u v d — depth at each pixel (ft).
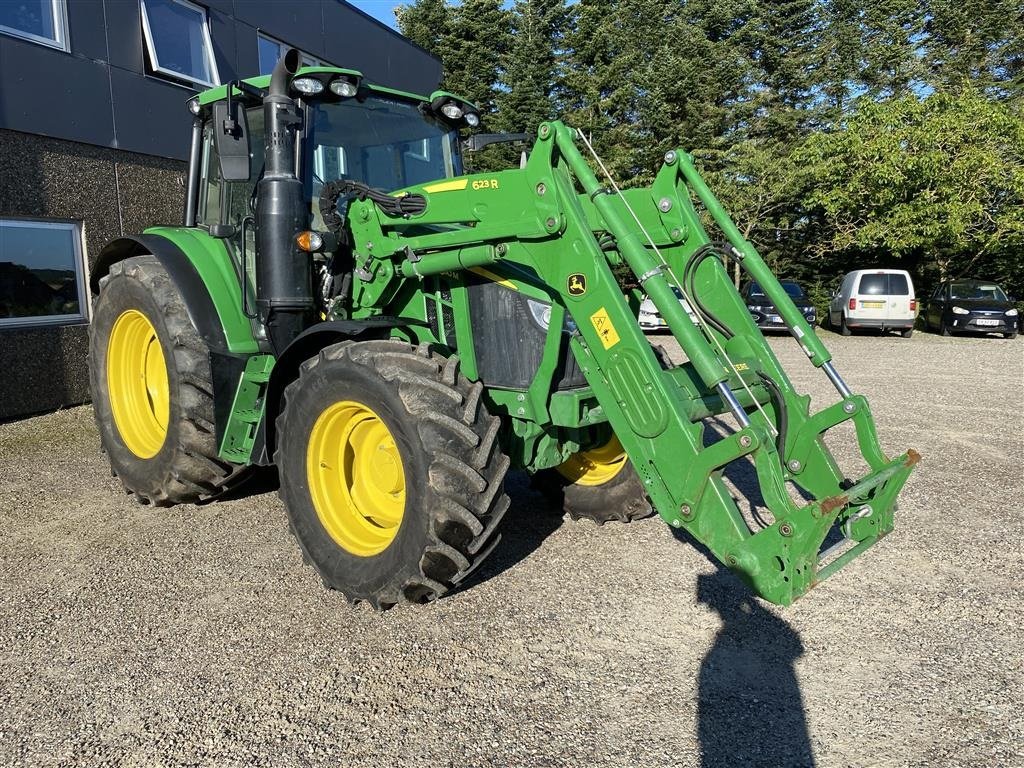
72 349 24.62
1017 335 58.39
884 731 8.04
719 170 82.38
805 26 95.45
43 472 17.49
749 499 15.99
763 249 82.23
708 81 87.04
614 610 10.74
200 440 13.69
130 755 7.62
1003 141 60.59
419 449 9.70
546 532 13.84
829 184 67.67
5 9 22.11
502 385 11.69
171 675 9.04
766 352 11.75
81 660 9.38
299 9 33.58
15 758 7.57
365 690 8.74
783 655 9.58
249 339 13.53
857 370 36.94
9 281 22.72
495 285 11.66
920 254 74.84
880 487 10.25
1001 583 11.69
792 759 7.59
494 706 8.45
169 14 27.37
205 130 15.64
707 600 11.06
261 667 9.21
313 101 12.90
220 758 7.57
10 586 11.46
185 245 14.11
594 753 7.65
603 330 9.75
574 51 90.68
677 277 12.56
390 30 40.16
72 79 23.98
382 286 11.98
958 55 90.38
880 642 9.90
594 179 9.68
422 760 7.54
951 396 28.89
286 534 13.67
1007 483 17.01
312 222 12.77
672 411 9.30
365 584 10.43
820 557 9.84
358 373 10.32
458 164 15.88
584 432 12.64
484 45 91.66
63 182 23.95
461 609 10.77
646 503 13.57
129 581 11.66
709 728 8.06
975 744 7.82
